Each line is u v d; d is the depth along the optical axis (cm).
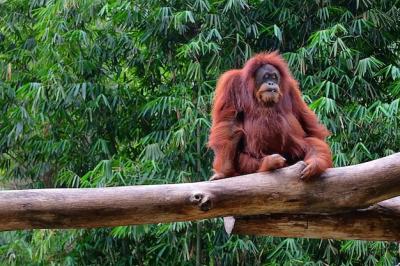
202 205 552
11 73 1365
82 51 1259
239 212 576
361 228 627
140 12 1210
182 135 1080
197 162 1154
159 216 556
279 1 1209
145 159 1141
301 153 646
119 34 1294
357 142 1133
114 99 1240
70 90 1214
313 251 1177
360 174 580
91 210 541
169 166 1152
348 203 585
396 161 575
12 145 1381
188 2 1179
